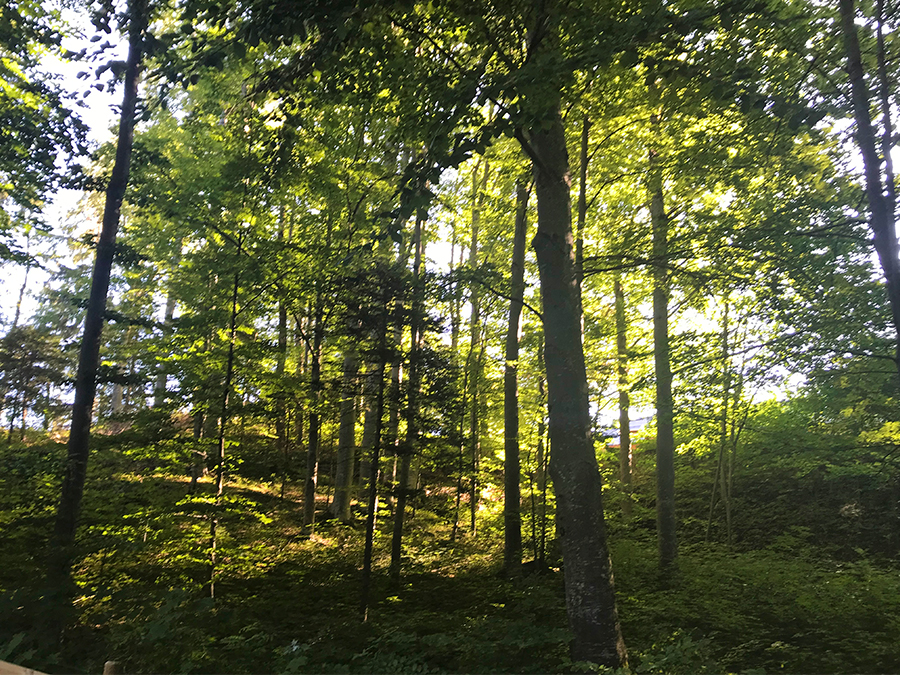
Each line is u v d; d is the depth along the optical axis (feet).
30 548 26.61
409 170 17.95
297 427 75.15
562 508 21.99
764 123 25.88
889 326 27.32
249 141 35.17
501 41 23.04
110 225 29.07
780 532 51.21
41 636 18.81
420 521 59.41
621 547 44.27
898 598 29.55
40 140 27.84
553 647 22.95
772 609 29.25
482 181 59.93
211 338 34.24
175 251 45.14
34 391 54.03
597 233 41.01
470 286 34.42
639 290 56.44
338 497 53.42
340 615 30.40
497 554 47.44
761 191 29.84
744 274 28.91
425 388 36.76
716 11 17.26
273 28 19.33
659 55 20.13
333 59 23.38
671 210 36.91
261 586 34.91
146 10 24.89
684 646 19.66
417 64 24.56
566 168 24.80
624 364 45.50
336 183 41.27
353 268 35.24
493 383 55.42
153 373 32.37
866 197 25.23
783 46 23.35
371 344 36.01
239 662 20.11
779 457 53.01
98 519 28.71
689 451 67.05
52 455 25.75
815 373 28.81
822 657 23.22
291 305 41.50
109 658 18.98
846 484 53.42
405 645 22.80
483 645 22.18
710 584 33.96
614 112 29.73
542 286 24.02
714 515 57.88
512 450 43.09
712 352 35.40
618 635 20.70
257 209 35.94
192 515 30.60
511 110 17.29
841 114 23.56
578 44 20.12
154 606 20.70
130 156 31.40
